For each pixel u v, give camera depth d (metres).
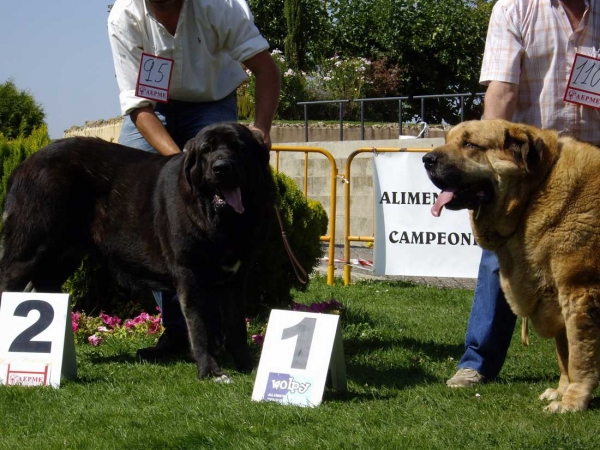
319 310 7.50
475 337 4.98
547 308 4.34
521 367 5.57
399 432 3.66
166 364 5.55
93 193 5.23
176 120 5.91
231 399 4.30
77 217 5.22
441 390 4.72
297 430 3.71
